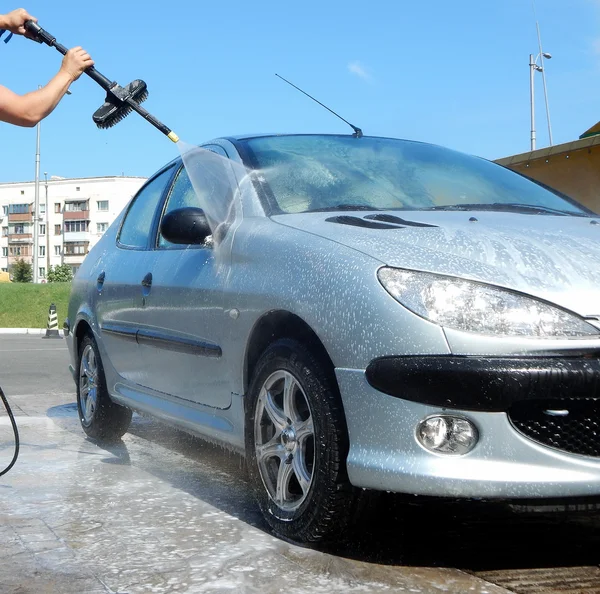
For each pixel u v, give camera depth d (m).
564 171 7.81
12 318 28.33
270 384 2.74
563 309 2.28
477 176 3.58
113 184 105.69
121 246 4.36
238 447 3.00
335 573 2.32
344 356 2.38
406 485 2.26
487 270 2.37
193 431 3.36
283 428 2.68
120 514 2.98
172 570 2.36
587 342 2.24
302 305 2.53
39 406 6.04
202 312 3.13
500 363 2.21
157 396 3.71
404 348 2.28
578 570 2.35
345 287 2.43
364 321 2.36
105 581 2.27
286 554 2.49
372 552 2.51
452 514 2.94
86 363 4.61
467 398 2.21
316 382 2.48
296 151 3.45
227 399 3.03
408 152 3.67
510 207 3.19
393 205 3.09
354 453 2.36
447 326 2.27
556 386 2.20
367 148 3.62
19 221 110.19
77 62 2.66
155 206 4.09
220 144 3.62
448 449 2.26
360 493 2.43
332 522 2.46
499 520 2.88
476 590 2.19
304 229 2.79
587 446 2.28
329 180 3.23
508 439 2.23
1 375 8.59
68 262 106.81
